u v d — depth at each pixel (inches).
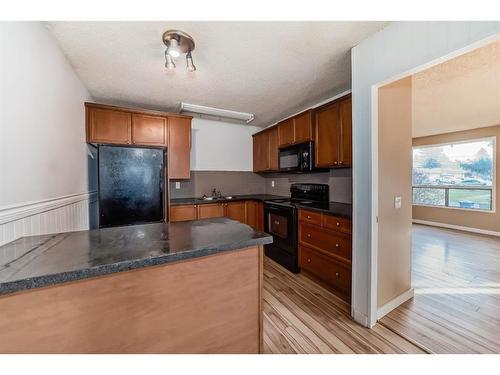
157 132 123.5
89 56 75.7
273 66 84.0
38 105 55.7
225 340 43.1
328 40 68.0
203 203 137.0
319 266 96.8
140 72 88.0
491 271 106.7
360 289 71.2
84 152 98.3
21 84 48.4
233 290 43.8
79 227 89.7
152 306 36.1
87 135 103.1
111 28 61.6
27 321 28.6
